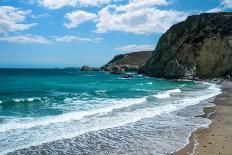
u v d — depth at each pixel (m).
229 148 12.30
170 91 37.78
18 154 11.52
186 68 72.94
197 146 12.66
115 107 23.22
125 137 14.38
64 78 77.38
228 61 68.19
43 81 62.00
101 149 12.42
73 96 31.91
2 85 48.31
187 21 80.88
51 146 12.70
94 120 18.22
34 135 14.34
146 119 18.89
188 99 29.52
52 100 28.06
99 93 35.50
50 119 17.95
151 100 28.39
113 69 133.25
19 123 16.69
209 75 69.81
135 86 48.56
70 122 17.45
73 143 13.23
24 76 87.38
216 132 15.34
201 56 72.62
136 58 149.75
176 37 81.81
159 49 86.56
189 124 17.45
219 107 24.28
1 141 13.14
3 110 21.92
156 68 82.38
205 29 75.50
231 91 38.84
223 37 71.56
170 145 12.93
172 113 21.25
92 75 98.69
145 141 13.66
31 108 23.05
